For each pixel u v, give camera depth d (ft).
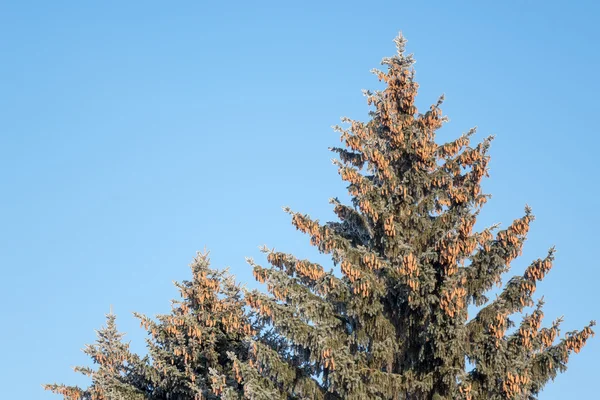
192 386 354.33
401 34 336.90
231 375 364.79
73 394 382.63
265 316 293.64
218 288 398.42
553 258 276.41
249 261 297.33
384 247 310.65
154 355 381.40
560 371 272.51
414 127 324.19
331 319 295.28
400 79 331.16
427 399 282.97
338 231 319.47
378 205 311.68
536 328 274.77
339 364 277.03
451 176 314.76
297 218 304.91
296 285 296.30
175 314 400.67
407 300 295.28
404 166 326.03
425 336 285.02
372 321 294.66
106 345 425.69
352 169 310.04
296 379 287.89
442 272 289.33
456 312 279.90
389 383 283.18
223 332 393.09
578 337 269.44
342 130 318.86
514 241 285.43
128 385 385.29
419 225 314.35
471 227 287.89
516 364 270.46
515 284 279.90
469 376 278.87
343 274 299.38
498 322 275.80
